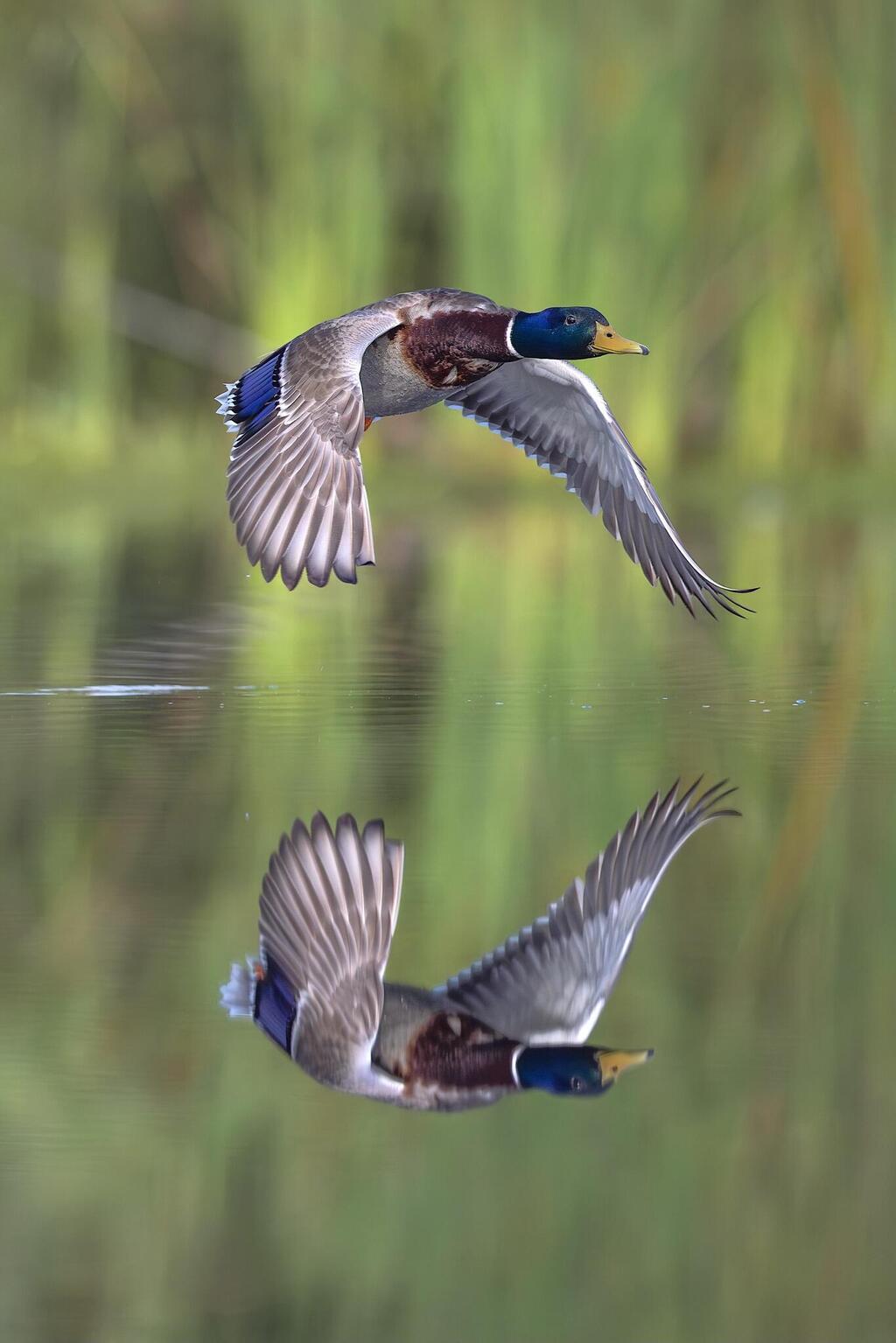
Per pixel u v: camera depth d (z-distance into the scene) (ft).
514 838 31.99
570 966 26.00
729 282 97.81
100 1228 18.60
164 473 95.71
